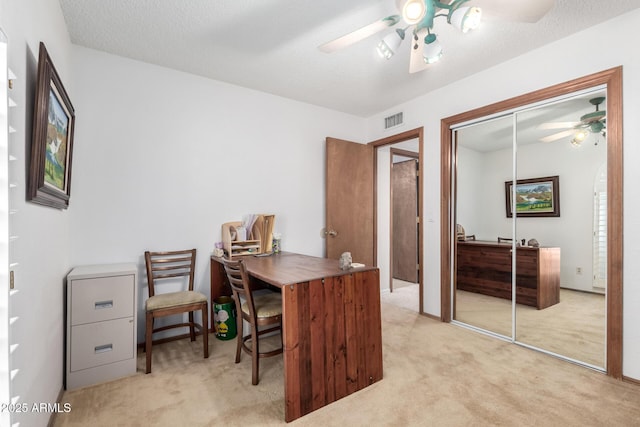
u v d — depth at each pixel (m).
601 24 2.13
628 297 2.00
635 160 1.98
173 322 2.79
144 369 2.21
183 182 2.85
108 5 1.93
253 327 2.00
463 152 3.52
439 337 2.76
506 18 1.57
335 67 2.77
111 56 2.53
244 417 1.68
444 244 3.14
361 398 1.85
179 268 2.73
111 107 2.52
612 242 2.07
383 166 4.39
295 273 1.96
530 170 3.02
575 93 2.29
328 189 3.68
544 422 1.61
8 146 0.93
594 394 1.86
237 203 3.15
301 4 1.93
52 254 1.67
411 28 2.14
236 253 2.92
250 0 1.89
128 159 2.59
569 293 2.89
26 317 1.22
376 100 3.57
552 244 2.97
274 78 2.98
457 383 2.00
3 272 0.91
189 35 2.27
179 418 1.67
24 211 1.20
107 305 2.08
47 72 1.36
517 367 2.21
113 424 1.62
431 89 3.26
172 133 2.79
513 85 2.61
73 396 1.87
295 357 1.69
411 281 5.02
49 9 1.62
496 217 3.35
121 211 2.55
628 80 2.01
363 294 2.01
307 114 3.67
